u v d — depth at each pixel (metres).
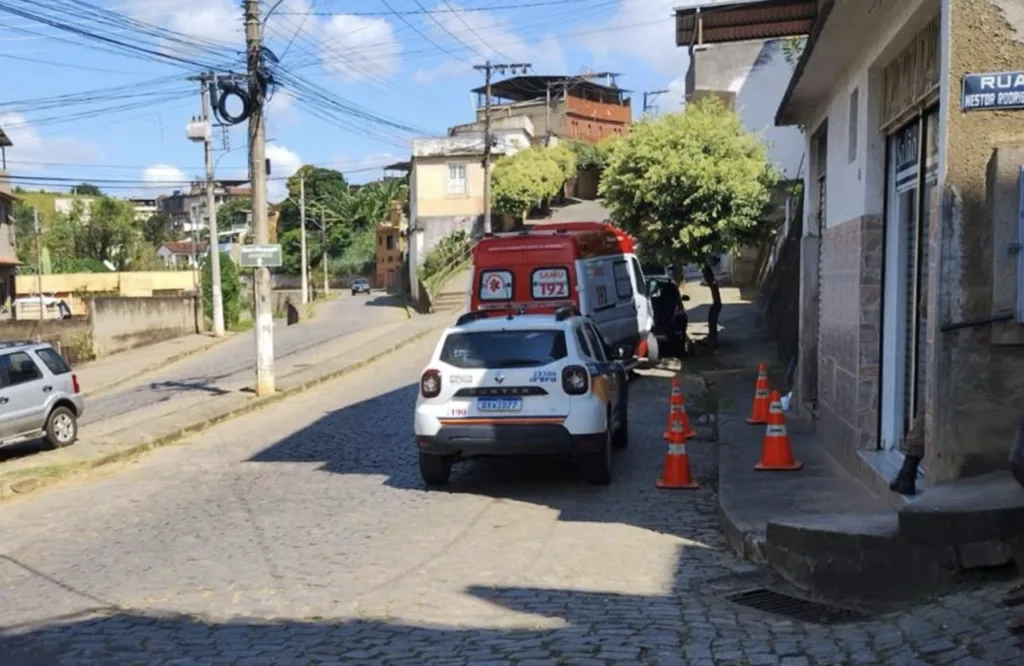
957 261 5.93
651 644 5.27
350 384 21.59
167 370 29.16
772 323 24.95
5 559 8.21
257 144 19.41
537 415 9.60
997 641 4.52
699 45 28.44
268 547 7.97
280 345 33.31
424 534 8.23
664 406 15.66
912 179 8.05
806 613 5.82
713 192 20.20
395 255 76.94
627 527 8.38
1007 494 5.43
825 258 11.10
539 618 5.85
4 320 33.47
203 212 86.00
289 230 86.56
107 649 5.53
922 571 5.50
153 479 11.95
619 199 21.22
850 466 9.38
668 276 23.41
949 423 6.00
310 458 12.70
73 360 30.98
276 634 5.69
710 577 6.80
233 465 12.56
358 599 6.38
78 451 14.02
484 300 15.37
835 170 10.45
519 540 7.95
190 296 40.06
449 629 5.67
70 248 64.38
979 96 5.85
